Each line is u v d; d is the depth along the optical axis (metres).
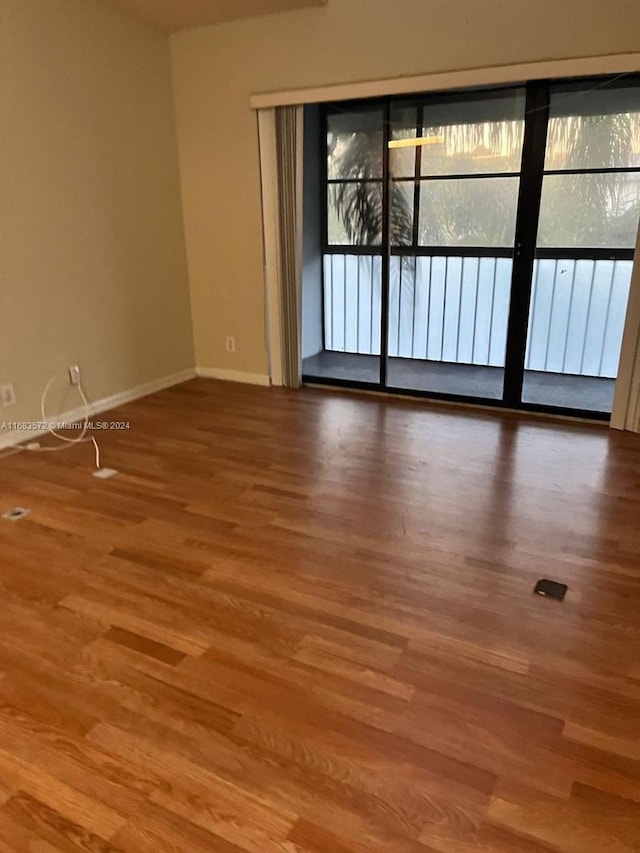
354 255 5.05
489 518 2.68
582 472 3.12
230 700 1.70
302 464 3.26
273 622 2.03
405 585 2.21
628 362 3.56
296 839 1.33
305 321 5.21
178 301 4.72
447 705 1.68
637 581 2.23
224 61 4.14
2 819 1.37
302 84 3.95
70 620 2.04
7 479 3.10
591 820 1.37
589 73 3.25
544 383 4.55
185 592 2.19
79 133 3.69
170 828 1.35
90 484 3.04
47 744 1.57
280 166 4.17
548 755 1.53
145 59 4.09
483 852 1.30
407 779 1.46
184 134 4.44
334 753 1.54
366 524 2.63
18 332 3.51
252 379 4.80
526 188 3.64
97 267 3.96
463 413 4.04
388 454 3.37
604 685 1.75
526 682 1.76
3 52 3.18
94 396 4.09
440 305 4.93
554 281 4.47
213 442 3.58
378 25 3.63
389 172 4.19
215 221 4.54
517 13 3.30
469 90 3.80
